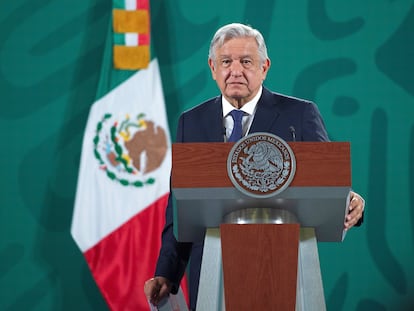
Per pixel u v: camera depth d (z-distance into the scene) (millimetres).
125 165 16062
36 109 16750
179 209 5730
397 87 16750
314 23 17125
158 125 16266
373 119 16625
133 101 16406
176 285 7695
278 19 17172
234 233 5438
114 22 16750
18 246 16125
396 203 16266
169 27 17172
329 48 16984
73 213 15914
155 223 15852
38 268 16062
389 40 16969
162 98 16453
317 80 16859
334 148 5520
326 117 16688
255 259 5406
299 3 17203
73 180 16469
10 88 16812
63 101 16812
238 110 7645
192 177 5555
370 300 15797
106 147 16109
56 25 17109
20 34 17047
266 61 7879
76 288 15977
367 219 16172
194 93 16906
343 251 15992
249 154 5535
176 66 17016
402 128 16594
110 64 16641
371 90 16750
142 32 16734
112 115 16297
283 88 16844
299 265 5633
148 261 15695
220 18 17234
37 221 16266
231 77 7555
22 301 15898
